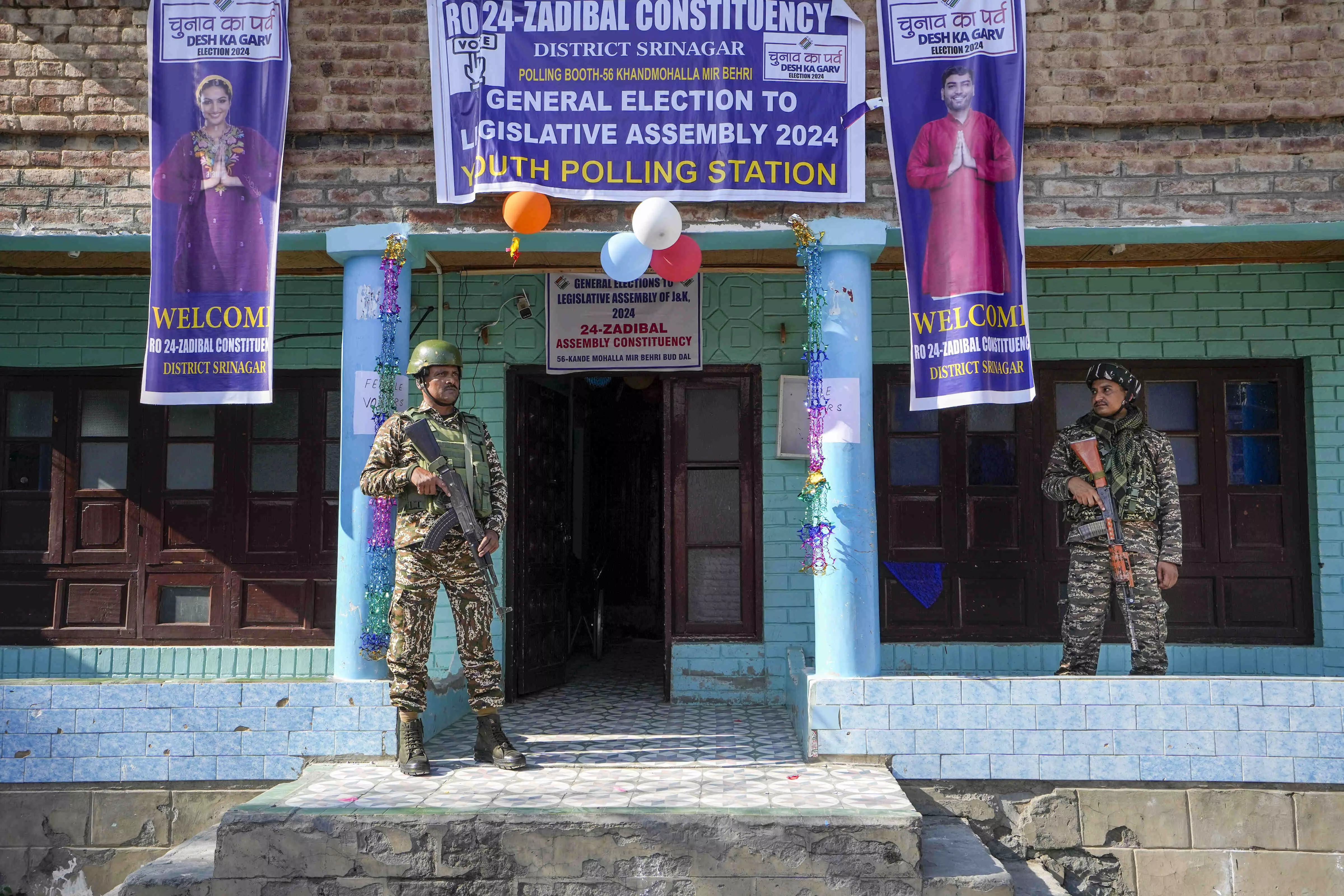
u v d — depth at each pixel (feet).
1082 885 16.89
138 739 17.46
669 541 24.00
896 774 17.10
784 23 18.13
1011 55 18.02
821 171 18.12
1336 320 22.76
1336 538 22.34
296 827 14.05
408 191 18.45
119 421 24.12
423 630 16.69
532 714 22.21
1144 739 16.96
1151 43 18.35
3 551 23.71
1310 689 16.84
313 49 18.53
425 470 16.26
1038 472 23.35
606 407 38.19
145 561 23.76
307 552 23.81
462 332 23.95
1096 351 23.24
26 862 17.34
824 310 18.24
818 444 18.04
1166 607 18.93
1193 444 23.27
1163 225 18.24
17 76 18.61
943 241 17.74
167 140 18.06
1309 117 18.11
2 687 17.53
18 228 18.48
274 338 19.83
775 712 22.43
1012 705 17.11
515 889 14.03
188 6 18.19
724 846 14.03
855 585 17.83
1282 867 16.74
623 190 17.99
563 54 18.04
